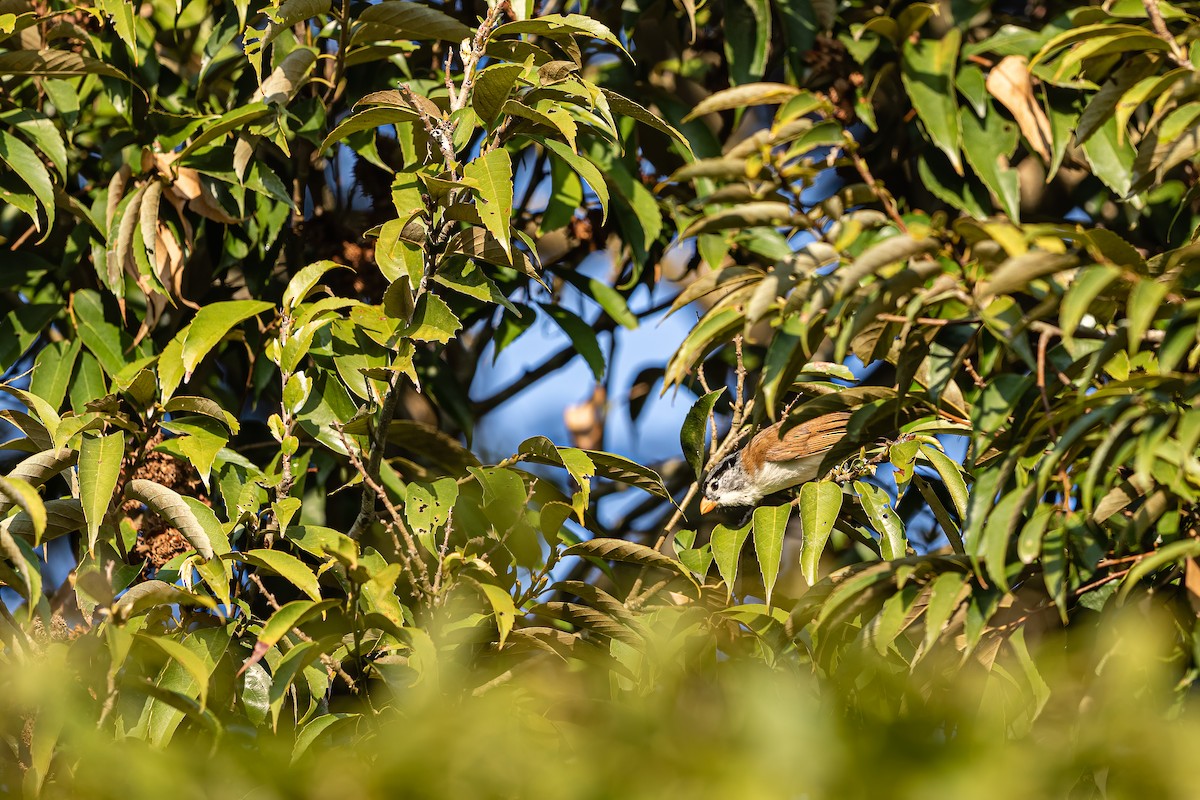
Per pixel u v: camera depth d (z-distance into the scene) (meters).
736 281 5.46
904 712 3.19
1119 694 4.18
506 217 5.55
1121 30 5.62
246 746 4.73
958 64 8.04
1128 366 5.33
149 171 7.68
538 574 5.99
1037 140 7.64
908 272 4.72
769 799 2.71
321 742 5.16
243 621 6.04
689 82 10.21
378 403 6.69
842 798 2.70
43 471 5.72
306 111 7.92
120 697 5.24
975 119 7.99
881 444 7.24
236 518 6.30
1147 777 2.92
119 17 7.25
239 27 7.70
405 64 8.56
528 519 6.99
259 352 8.42
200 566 5.45
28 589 4.92
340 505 8.79
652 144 9.25
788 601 6.47
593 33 6.34
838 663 5.05
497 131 6.23
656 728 3.01
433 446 6.95
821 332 5.15
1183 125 5.15
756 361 9.23
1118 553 5.23
